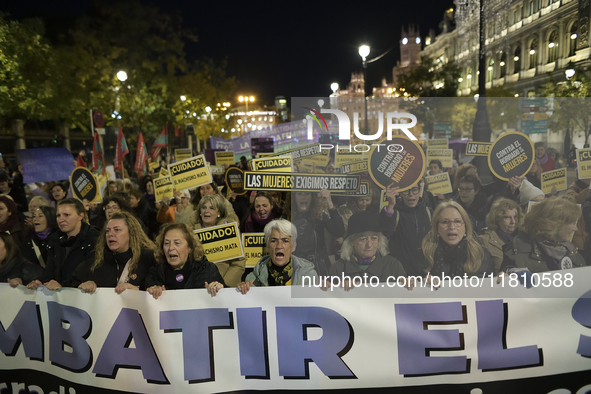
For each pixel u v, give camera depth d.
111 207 5.26
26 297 3.19
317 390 2.87
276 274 3.23
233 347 2.94
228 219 4.69
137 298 3.01
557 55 36.81
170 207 6.72
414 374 2.78
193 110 33.00
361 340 2.79
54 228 4.06
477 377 2.76
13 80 13.95
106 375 3.06
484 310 2.69
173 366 2.97
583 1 32.62
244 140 19.48
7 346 3.22
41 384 3.21
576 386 2.75
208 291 2.95
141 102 23.95
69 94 17.00
